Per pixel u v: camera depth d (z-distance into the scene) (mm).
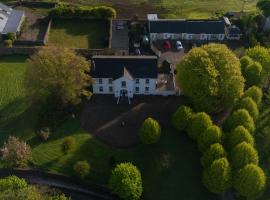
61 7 153500
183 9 166625
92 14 153000
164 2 170625
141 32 149125
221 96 112688
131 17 158250
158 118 115500
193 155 106562
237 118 106438
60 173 101688
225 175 94188
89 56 135500
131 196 94375
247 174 93875
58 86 112500
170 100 121875
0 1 161875
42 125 112125
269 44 145750
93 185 99375
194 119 105812
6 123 112938
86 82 117250
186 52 141500
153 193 99312
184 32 145500
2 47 135375
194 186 100625
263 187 95438
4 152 100875
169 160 104188
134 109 118188
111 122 114000
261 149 108625
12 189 88500
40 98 115750
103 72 118438
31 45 139000
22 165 102312
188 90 111812
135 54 138375
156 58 121188
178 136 110625
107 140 109312
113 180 95000
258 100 115312
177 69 118000
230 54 115188
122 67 118938
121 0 170000
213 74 109500
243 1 176250
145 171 103312
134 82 120250
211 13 165000
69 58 113750
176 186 100562
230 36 148750
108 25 152375
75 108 116500
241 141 101188
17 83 124750
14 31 141125
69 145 105062
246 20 153750
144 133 104688
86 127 112438
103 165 103812
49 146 107250
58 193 96375
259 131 113000
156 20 146375
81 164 99562
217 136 101812
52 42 141375
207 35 146875
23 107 117312
